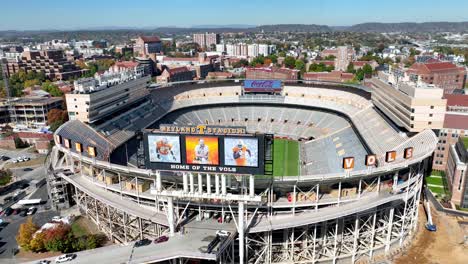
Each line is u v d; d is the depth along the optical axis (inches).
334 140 5482.3
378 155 4106.8
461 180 4141.2
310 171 4788.4
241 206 2682.1
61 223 3597.4
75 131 4399.6
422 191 4325.8
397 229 3486.7
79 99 4591.5
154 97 6766.7
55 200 4188.0
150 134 2723.9
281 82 7091.5
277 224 2832.2
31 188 4869.6
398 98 4323.3
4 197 4601.4
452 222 3841.0
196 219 2999.5
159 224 3122.5
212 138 2635.3
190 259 2856.8
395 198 3142.2
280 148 5812.0
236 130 2635.3
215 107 7268.7
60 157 4690.0
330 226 3265.3
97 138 4571.9
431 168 5241.1
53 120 7568.9
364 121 5359.3
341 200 3075.8
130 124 5408.5
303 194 3058.6
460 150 4448.8
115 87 5246.1
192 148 2687.0
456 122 4997.5
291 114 6998.0
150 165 2787.9
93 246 3353.8
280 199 3080.7
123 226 3348.9
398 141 4092.0
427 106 3838.6
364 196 3181.6
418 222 3846.0
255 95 7298.2
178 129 2726.4
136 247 2652.6
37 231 3499.0
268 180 2896.2
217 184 2743.6
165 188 3238.2
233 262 2834.6
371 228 3297.2
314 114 6811.0
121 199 3339.1
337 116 6446.9
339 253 3245.6
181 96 7155.5
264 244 2989.7
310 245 3134.8
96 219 3772.1
